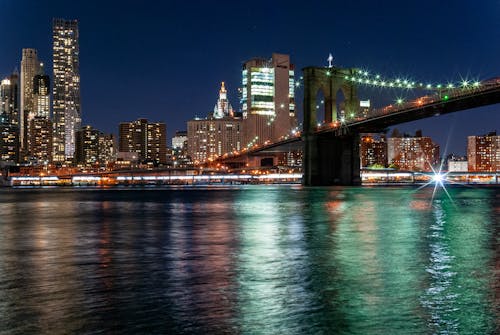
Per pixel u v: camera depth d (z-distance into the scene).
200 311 14.28
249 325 13.12
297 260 22.48
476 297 15.64
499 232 33.97
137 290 16.70
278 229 36.69
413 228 36.88
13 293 16.33
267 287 17.09
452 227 37.53
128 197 103.81
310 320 13.49
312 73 160.62
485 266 20.78
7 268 20.77
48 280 18.33
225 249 26.19
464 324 13.14
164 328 12.91
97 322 13.36
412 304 14.90
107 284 17.62
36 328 12.90
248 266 21.00
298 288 16.92
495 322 13.28
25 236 32.84
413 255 23.81
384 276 18.83
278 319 13.58
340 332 12.66
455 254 24.09
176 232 34.97
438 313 14.03
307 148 159.50
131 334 12.52
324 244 28.03
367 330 12.77
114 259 23.03
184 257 23.53
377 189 139.62
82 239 31.00
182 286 17.27
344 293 16.22
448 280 18.06
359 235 32.53
